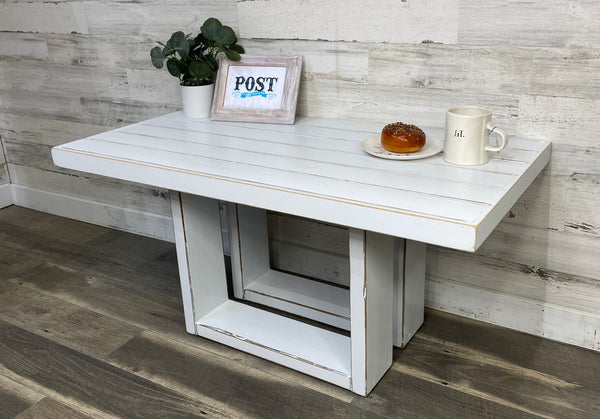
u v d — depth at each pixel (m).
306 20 1.82
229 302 1.94
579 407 1.50
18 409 1.59
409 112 1.75
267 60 1.85
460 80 1.65
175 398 1.60
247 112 1.85
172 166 1.47
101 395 1.62
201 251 1.80
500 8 1.53
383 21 1.70
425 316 1.90
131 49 2.26
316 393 1.59
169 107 2.27
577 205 1.61
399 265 1.65
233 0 1.93
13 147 2.86
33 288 2.18
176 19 2.09
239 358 1.75
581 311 1.70
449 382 1.61
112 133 1.79
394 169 1.39
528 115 1.59
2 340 1.88
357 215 1.21
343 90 1.83
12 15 2.54
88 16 2.31
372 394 1.58
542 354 1.70
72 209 2.77
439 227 1.11
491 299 1.82
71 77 2.49
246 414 1.53
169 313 2.00
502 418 1.47
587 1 1.42
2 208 2.94
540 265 1.72
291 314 1.95
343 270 2.06
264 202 1.33
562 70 1.51
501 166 1.38
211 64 1.91
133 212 2.56
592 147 1.54
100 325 1.94
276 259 2.20
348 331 1.84
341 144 1.60
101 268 2.31
